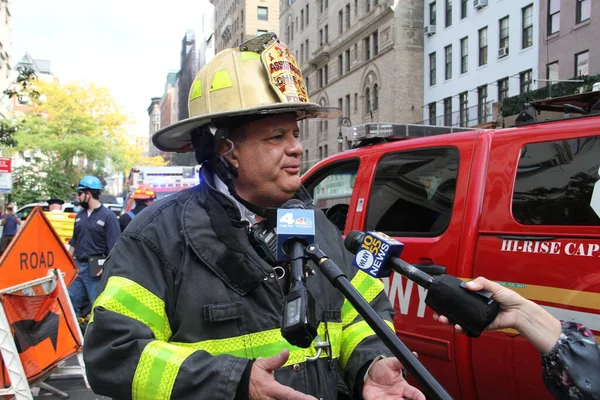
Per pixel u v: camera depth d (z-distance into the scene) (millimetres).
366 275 1704
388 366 1417
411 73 28875
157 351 1275
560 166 2695
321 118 1775
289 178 1592
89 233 6273
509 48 22281
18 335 3852
